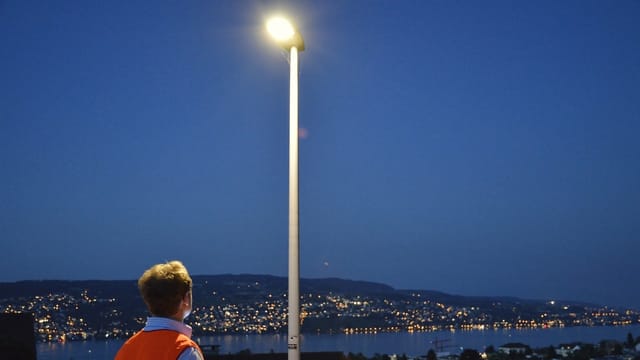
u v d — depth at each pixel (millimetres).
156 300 2863
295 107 9086
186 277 2947
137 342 2816
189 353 2746
